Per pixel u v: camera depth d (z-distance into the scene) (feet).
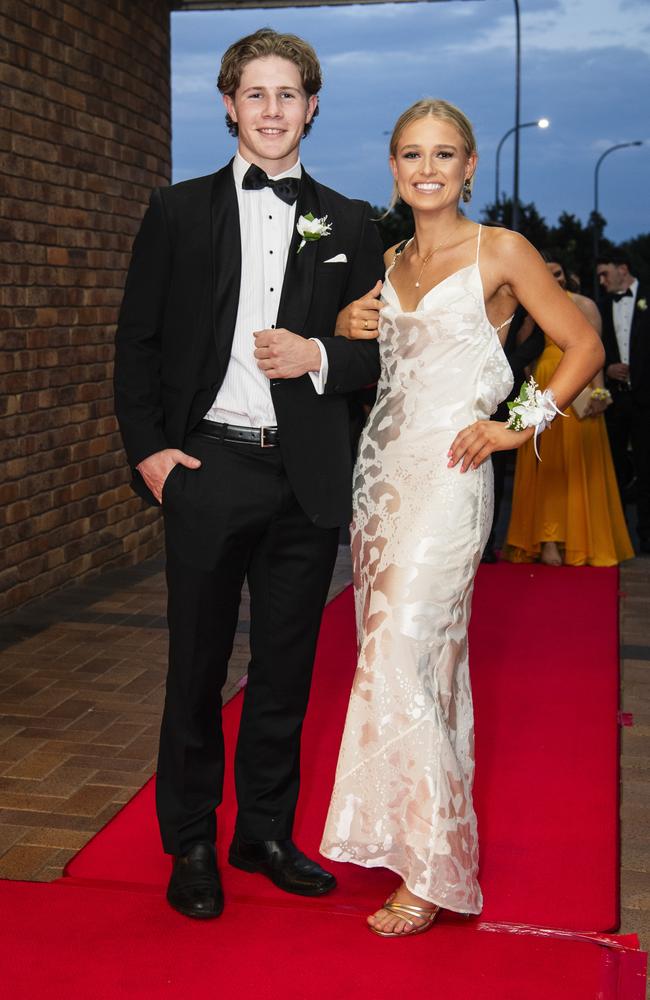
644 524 26.63
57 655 17.56
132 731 14.34
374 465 10.05
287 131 9.37
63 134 21.27
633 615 20.42
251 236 9.56
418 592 9.53
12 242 19.61
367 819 9.48
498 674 16.69
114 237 23.65
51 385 21.13
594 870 10.66
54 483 21.34
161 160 26.32
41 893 9.98
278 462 9.66
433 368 9.76
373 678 9.52
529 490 24.40
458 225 9.93
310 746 13.65
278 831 10.32
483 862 10.82
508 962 8.94
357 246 9.98
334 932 9.37
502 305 9.97
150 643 18.26
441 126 9.61
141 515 25.13
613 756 13.47
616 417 30.73
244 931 9.37
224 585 9.75
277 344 9.16
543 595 21.72
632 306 30.42
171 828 9.92
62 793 12.46
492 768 13.12
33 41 20.04
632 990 8.63
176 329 9.61
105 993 8.46
